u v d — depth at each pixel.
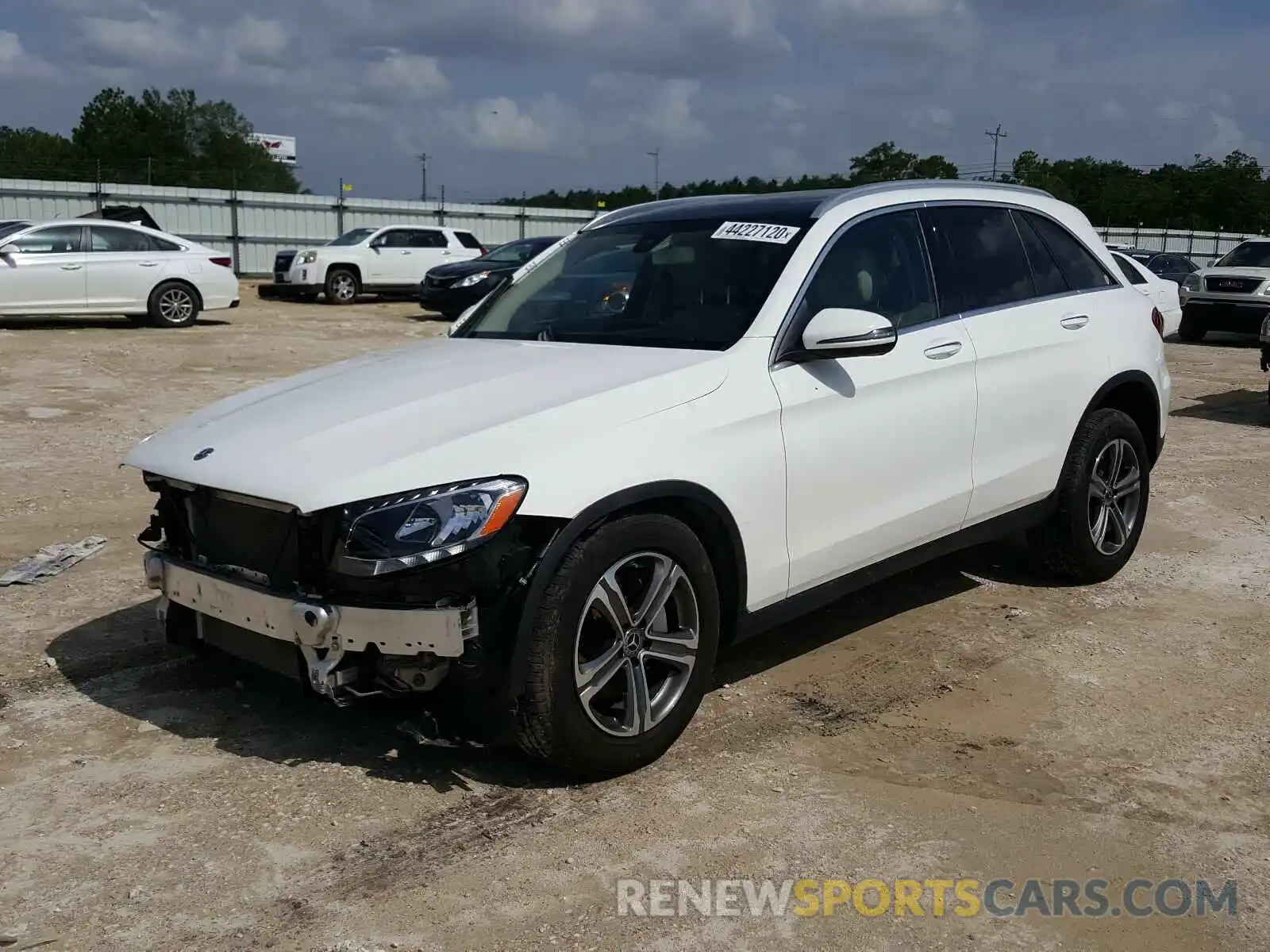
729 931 2.75
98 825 3.20
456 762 3.59
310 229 36.81
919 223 4.59
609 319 4.24
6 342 14.95
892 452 4.20
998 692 4.20
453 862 3.03
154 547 3.76
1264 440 9.36
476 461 3.17
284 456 3.35
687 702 3.61
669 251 4.39
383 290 25.41
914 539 4.39
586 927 2.75
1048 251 5.21
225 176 47.91
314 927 2.75
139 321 18.92
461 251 26.03
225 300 18.30
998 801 3.38
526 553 3.18
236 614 3.39
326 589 3.19
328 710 3.96
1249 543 6.23
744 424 3.68
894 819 3.28
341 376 4.09
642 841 3.14
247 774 3.50
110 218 23.78
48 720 3.87
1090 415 5.22
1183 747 3.76
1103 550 5.39
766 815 3.29
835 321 3.77
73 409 10.05
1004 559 5.87
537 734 3.27
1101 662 4.48
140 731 3.79
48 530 6.21
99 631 4.71
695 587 3.56
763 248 4.17
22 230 16.64
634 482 3.35
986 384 4.59
